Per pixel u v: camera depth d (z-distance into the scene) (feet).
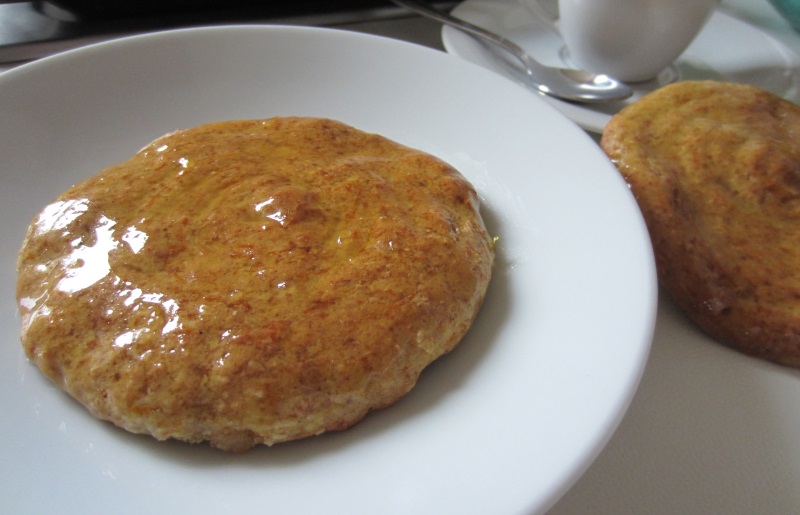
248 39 0.74
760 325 0.58
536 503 0.39
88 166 0.67
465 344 0.53
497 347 0.52
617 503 0.48
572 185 0.62
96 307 0.50
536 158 0.66
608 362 0.46
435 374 0.51
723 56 1.00
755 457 0.51
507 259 0.60
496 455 0.43
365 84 0.74
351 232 0.55
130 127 0.70
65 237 0.55
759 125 0.74
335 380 0.48
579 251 0.57
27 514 0.42
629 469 0.50
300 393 0.47
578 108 0.81
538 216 0.62
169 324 0.49
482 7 1.06
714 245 0.61
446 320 0.52
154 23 0.92
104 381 0.47
